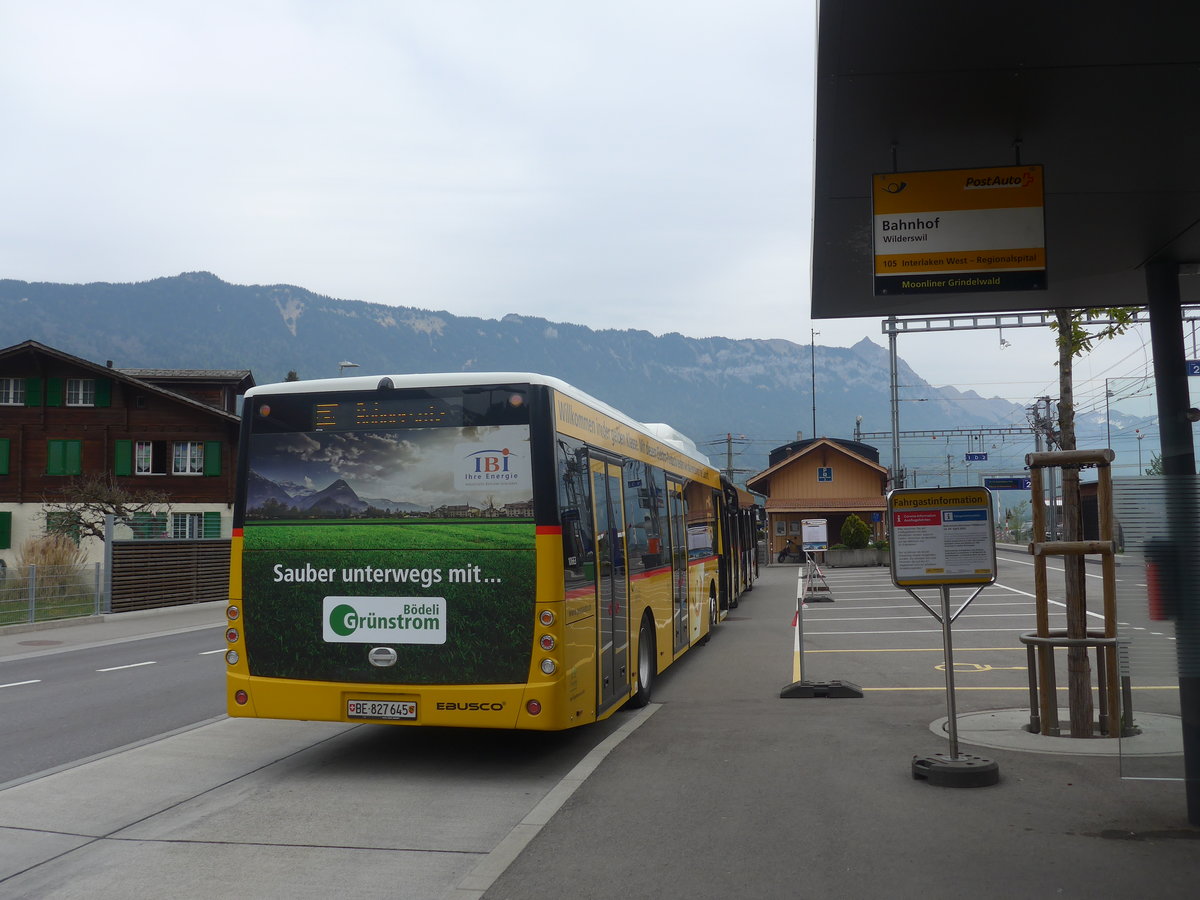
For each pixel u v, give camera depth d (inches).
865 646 693.9
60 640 879.1
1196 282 383.2
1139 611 255.4
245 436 348.2
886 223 303.0
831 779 303.9
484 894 209.6
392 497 335.6
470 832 264.2
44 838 259.9
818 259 363.3
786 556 2326.5
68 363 1808.6
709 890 209.9
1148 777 271.0
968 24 218.4
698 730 389.1
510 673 323.9
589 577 358.6
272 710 337.1
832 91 251.1
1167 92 249.4
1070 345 664.4
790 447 2669.8
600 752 349.7
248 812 285.4
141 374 2006.6
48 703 501.7
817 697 467.8
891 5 211.3
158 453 1834.4
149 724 438.9
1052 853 229.9
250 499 344.8
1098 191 304.3
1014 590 1198.9
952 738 303.4
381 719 328.8
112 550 1106.7
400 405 339.9
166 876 228.5
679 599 569.9
